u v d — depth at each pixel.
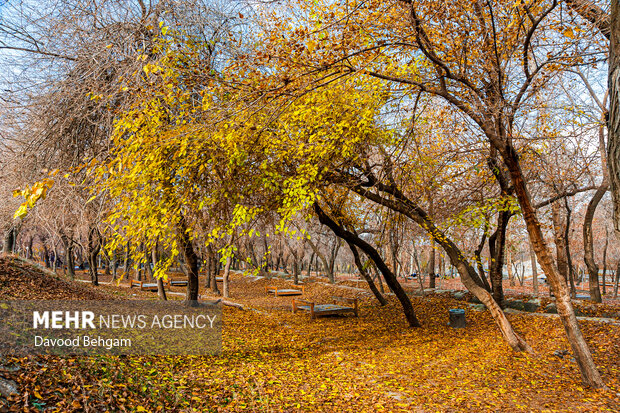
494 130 7.25
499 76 6.39
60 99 7.37
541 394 6.51
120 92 7.30
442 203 11.02
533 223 7.14
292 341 10.74
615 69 2.19
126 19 7.62
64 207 7.86
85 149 8.09
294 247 32.22
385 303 17.77
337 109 7.96
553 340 9.82
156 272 7.85
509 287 35.94
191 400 5.21
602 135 10.31
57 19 7.38
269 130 7.53
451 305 16.19
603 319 11.38
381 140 9.29
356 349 9.79
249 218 7.69
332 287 25.80
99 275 34.88
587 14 5.96
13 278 9.77
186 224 8.86
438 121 9.51
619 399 6.21
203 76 6.20
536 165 10.59
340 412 5.62
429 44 6.43
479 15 6.33
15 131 7.98
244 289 28.70
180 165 7.82
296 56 5.68
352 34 5.77
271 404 5.54
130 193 8.11
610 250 29.34
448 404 6.05
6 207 8.16
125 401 4.50
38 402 3.97
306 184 7.85
